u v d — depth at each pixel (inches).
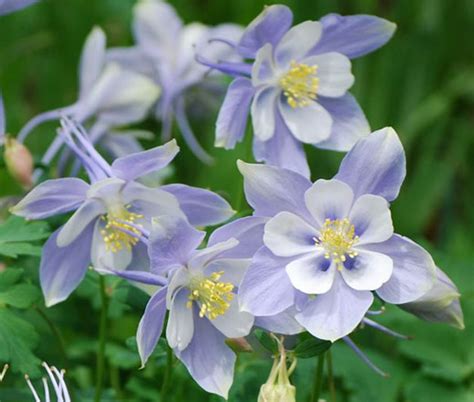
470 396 36.9
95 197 32.3
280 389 30.3
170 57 41.3
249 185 31.0
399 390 37.1
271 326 31.0
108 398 36.1
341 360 37.1
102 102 38.7
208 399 36.2
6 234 33.4
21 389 34.8
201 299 31.2
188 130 41.0
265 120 33.5
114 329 38.7
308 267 30.8
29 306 33.1
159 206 32.4
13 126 46.1
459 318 31.5
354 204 31.0
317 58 33.8
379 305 32.9
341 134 33.9
